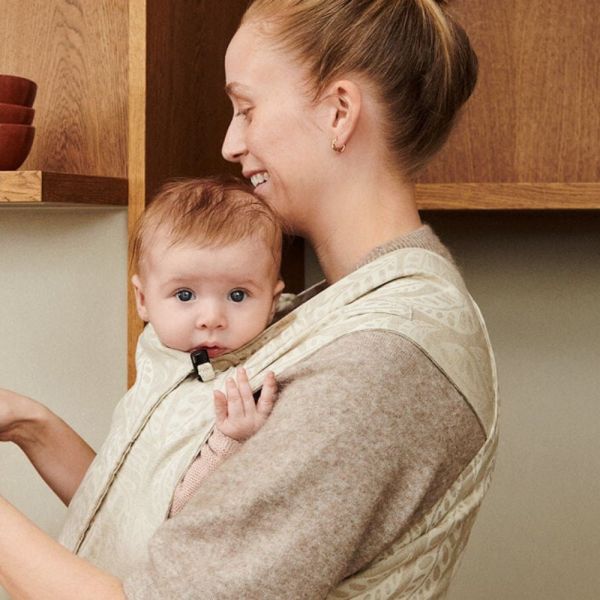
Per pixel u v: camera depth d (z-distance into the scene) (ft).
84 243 6.15
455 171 7.42
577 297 7.51
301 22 4.04
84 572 3.57
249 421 3.73
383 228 4.10
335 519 3.37
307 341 3.84
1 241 6.33
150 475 4.11
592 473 7.51
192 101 6.42
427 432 3.58
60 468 5.19
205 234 4.27
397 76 4.02
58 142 6.30
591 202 6.26
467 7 7.32
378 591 3.65
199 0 6.46
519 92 7.26
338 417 3.43
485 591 7.73
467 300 4.00
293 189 4.15
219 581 3.31
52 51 6.30
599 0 7.07
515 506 7.64
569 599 7.57
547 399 7.57
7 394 5.16
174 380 4.27
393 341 3.59
